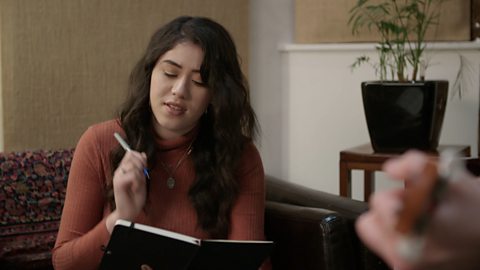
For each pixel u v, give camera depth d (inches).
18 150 84.7
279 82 104.3
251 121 61.2
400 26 93.5
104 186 57.6
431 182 7.5
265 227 63.5
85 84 88.9
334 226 57.1
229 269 49.0
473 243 7.4
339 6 98.8
